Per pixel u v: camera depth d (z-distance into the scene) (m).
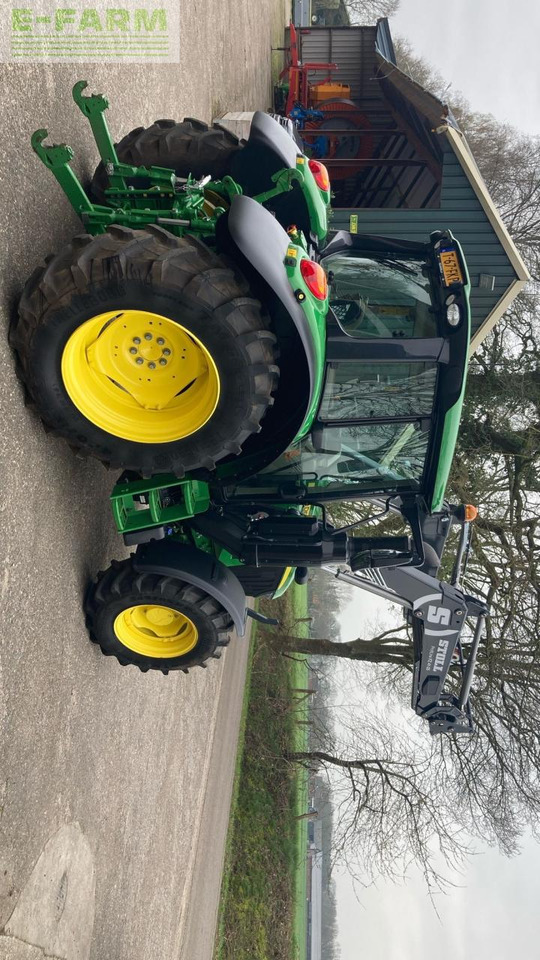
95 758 4.11
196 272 2.86
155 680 5.57
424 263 3.66
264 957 10.84
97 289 2.79
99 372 3.14
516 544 12.32
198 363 3.14
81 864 3.86
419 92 10.73
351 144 13.29
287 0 23.84
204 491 3.78
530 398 13.26
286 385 3.50
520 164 16.19
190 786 7.20
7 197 2.99
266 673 15.24
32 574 3.21
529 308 13.91
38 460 3.25
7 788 2.99
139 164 4.31
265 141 4.09
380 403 3.48
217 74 8.48
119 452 3.25
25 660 3.15
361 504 9.62
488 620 11.95
